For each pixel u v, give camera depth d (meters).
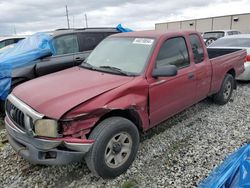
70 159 2.79
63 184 3.16
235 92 6.99
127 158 3.31
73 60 6.42
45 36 6.36
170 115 4.14
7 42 11.33
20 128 3.02
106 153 3.05
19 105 3.06
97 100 2.95
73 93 3.02
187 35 4.45
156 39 3.90
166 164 3.49
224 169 2.34
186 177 3.20
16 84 5.35
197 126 4.72
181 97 4.21
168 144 4.05
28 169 3.48
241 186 1.84
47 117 2.77
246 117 5.11
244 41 8.08
